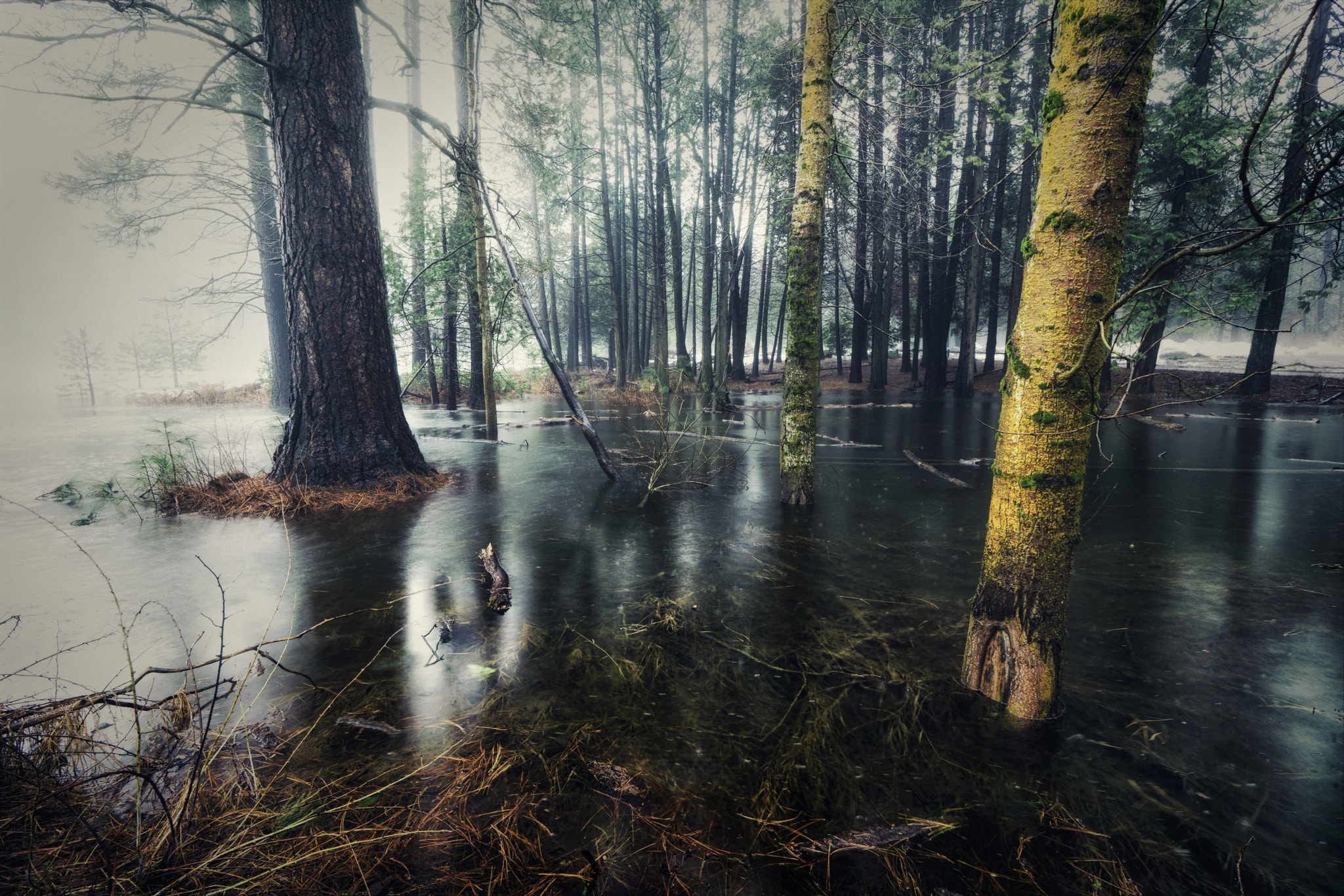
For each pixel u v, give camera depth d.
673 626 3.70
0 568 4.82
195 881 1.74
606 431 13.06
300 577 4.61
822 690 2.95
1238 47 14.45
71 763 2.33
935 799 2.21
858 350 24.48
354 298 7.24
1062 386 2.46
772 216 14.89
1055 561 2.60
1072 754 2.44
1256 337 17.62
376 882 1.82
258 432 12.95
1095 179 2.29
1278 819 2.08
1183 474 7.96
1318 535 5.35
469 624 3.75
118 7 5.73
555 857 1.93
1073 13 2.28
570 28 9.70
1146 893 1.78
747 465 9.24
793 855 1.94
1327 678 3.00
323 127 6.88
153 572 4.71
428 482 7.73
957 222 18.08
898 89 9.18
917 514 6.37
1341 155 1.48
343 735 2.59
